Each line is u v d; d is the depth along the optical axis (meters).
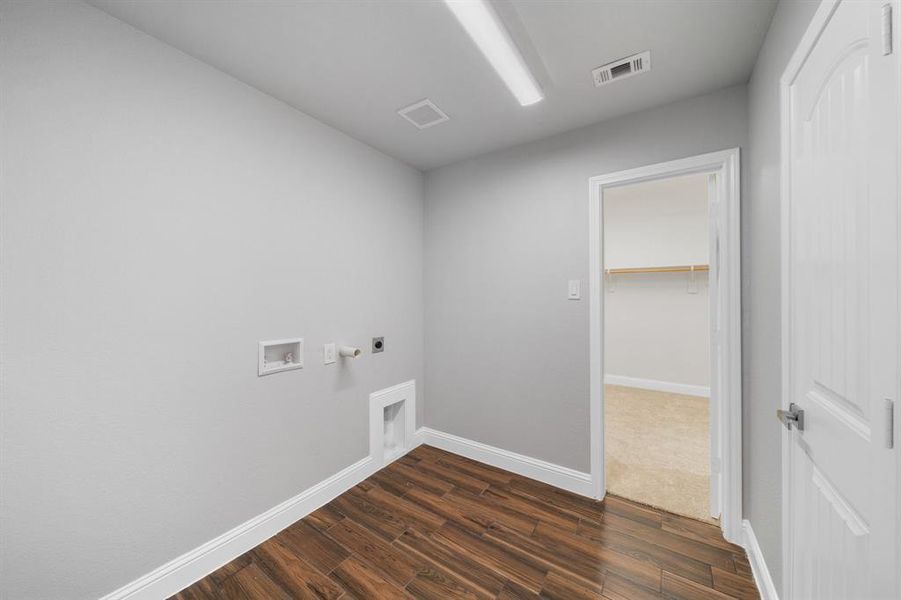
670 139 1.88
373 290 2.43
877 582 0.67
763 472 1.43
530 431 2.35
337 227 2.17
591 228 2.11
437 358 2.82
